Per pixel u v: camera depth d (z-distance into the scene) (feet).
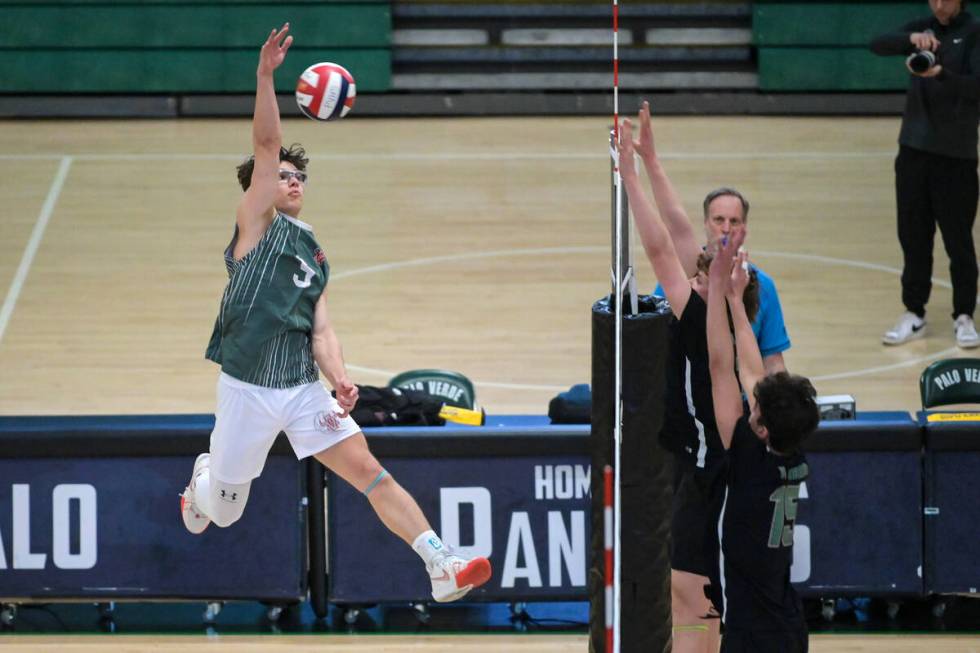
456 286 65.05
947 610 37.86
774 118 97.25
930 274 57.52
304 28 97.04
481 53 99.19
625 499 25.62
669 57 99.40
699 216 74.90
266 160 28.48
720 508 28.71
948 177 55.72
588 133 93.30
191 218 75.46
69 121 97.04
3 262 68.18
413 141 91.40
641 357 25.04
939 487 36.37
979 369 40.63
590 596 26.99
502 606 38.40
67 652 35.42
